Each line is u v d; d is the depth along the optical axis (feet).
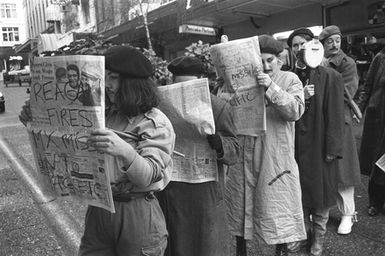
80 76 5.32
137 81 5.98
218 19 36.52
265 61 9.01
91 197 5.85
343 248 11.34
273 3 30.40
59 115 5.76
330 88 10.28
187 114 7.49
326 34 12.47
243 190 9.50
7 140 31.71
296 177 9.28
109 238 6.18
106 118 6.30
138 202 6.12
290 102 8.55
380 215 13.52
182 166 7.83
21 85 120.16
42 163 6.43
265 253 11.30
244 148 9.41
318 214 10.66
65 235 13.15
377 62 13.70
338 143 10.19
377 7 26.68
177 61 7.99
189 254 7.84
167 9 38.42
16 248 12.33
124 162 5.53
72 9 89.51
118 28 47.16
